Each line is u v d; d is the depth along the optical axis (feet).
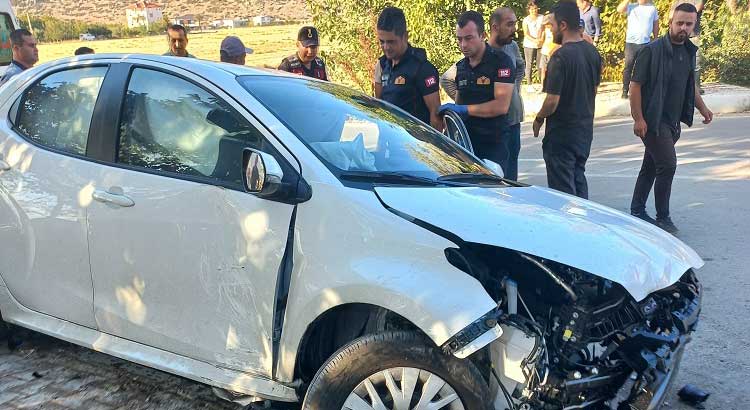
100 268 10.72
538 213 9.37
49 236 11.27
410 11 45.37
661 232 10.45
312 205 9.04
